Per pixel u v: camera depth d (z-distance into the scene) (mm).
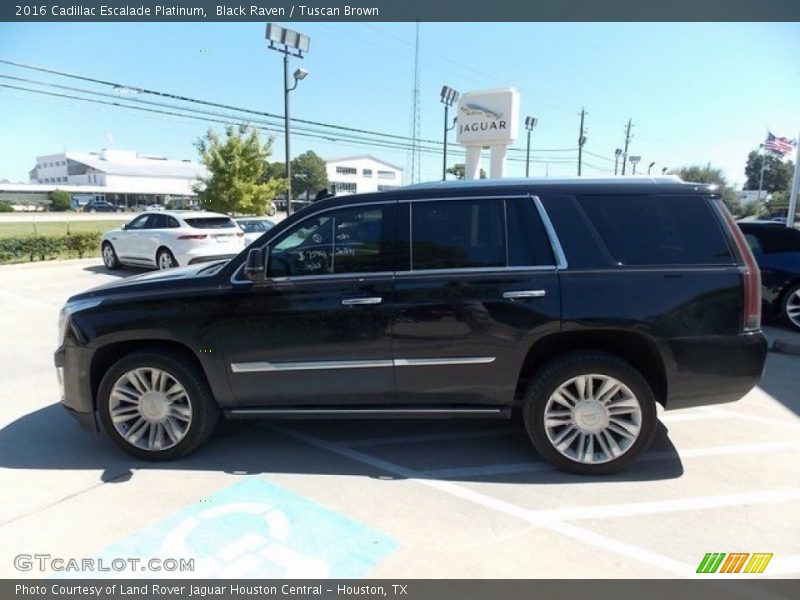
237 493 3365
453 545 2830
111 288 3844
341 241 3615
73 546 2842
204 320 3621
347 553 2768
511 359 3477
